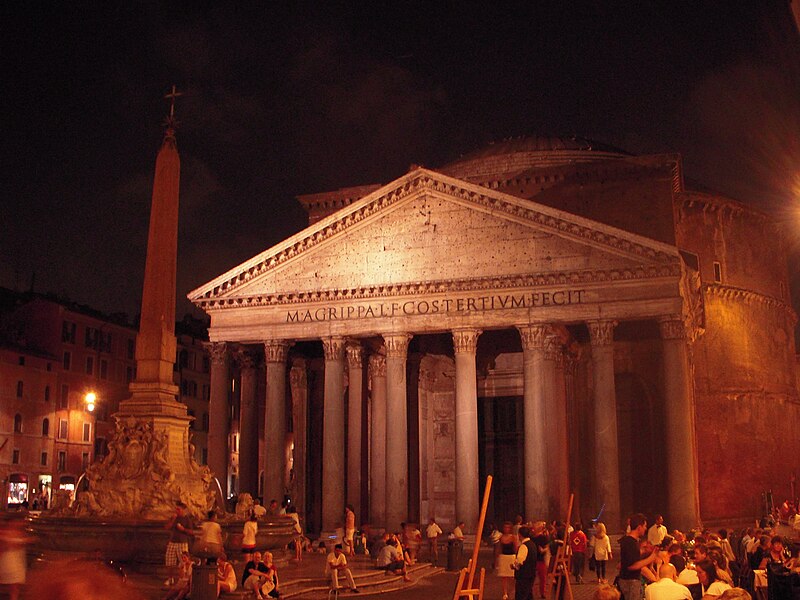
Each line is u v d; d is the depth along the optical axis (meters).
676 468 39.16
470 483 41.72
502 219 43.34
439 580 31.41
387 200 44.75
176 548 19.56
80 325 68.12
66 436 65.69
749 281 63.03
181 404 23.00
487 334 54.00
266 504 44.38
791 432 64.56
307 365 54.84
